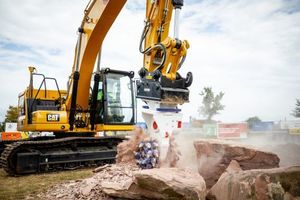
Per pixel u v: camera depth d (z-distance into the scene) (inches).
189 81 193.9
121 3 296.4
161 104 190.5
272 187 138.8
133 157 212.2
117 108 372.8
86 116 376.8
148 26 221.0
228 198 151.6
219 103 1285.7
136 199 157.5
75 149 363.3
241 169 187.0
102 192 179.9
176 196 142.4
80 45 348.8
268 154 187.0
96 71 373.1
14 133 751.1
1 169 371.6
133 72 386.6
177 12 198.4
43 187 247.3
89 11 335.3
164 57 193.8
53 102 412.5
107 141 385.1
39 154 332.2
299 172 146.3
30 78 379.9
